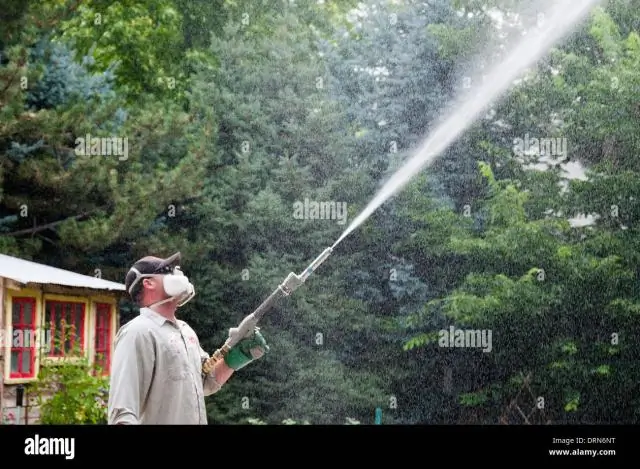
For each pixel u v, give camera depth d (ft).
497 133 126.21
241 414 117.50
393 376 121.70
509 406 115.34
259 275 119.34
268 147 127.75
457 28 128.47
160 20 154.51
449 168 126.31
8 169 106.73
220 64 133.59
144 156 124.06
